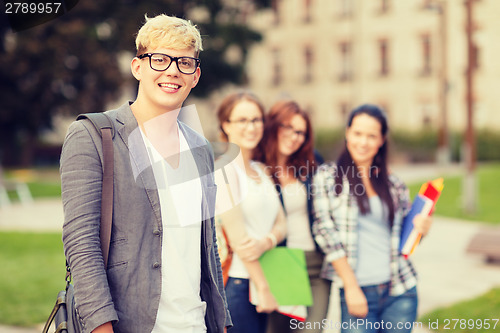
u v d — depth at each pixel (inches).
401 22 1800.0
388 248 165.6
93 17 1168.2
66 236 92.7
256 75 2047.2
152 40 100.5
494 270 354.6
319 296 171.6
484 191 818.2
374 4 1846.7
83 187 93.4
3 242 456.4
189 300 102.4
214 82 1328.7
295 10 1975.9
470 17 692.7
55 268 365.4
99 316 89.7
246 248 158.2
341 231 164.1
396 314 163.9
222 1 1279.5
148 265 97.0
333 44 1921.8
